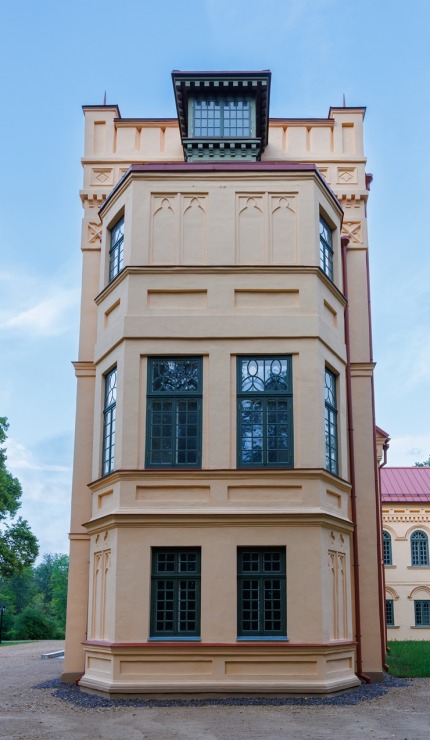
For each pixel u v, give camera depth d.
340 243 19.73
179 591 15.69
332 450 17.66
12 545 48.53
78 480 18.95
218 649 15.15
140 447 16.44
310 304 17.12
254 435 16.52
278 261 17.41
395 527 46.00
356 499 18.84
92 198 20.69
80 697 15.48
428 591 44.94
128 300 17.19
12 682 18.59
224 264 17.30
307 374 16.72
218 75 20.44
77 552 18.61
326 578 15.84
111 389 17.89
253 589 15.67
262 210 17.66
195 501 16.05
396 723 12.50
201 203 17.73
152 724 12.40
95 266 20.30
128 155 21.05
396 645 35.38
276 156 21.09
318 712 13.55
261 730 11.81
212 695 14.93
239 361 16.91
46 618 53.72
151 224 17.64
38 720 12.88
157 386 16.81
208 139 20.47
